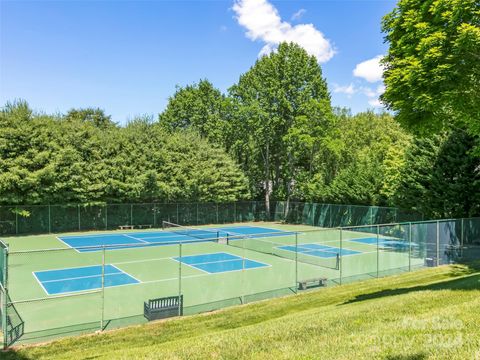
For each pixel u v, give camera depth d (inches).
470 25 482.0
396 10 629.0
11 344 422.0
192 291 669.3
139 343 418.6
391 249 970.1
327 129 1866.4
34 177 1380.4
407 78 534.6
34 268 868.0
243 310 551.8
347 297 591.5
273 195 2138.3
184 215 1774.1
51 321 510.6
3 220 1391.5
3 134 1369.3
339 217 1652.3
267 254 1059.9
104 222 1581.0
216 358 251.8
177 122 2422.5
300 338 283.7
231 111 2028.8
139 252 1088.8
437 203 1136.2
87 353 382.3
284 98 1873.8
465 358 199.0
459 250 923.4
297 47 1913.1
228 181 1897.1
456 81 518.9
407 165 1212.5
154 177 1637.6
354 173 1691.7
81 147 1514.5
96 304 591.2
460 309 311.1
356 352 226.8
